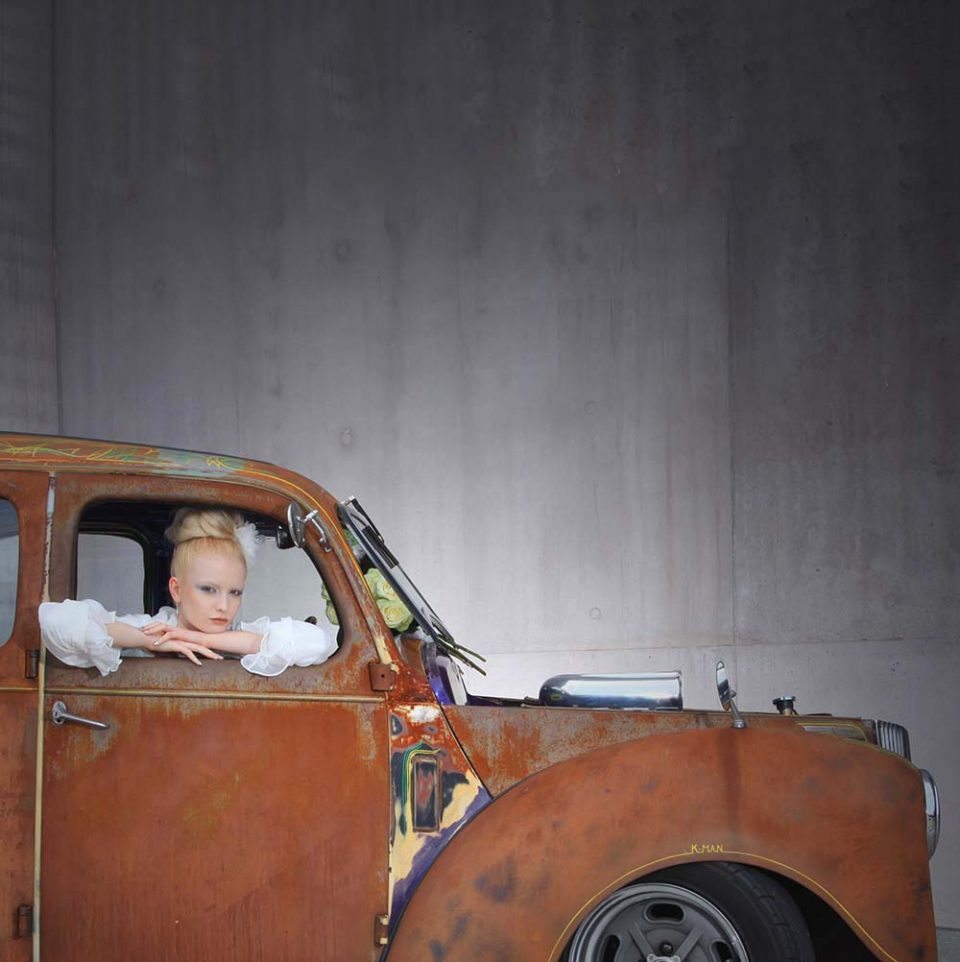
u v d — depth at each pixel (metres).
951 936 4.58
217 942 2.28
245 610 3.25
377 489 6.04
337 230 6.21
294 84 6.36
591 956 2.42
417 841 2.36
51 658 2.30
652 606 5.55
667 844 2.34
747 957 2.38
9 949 2.20
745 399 5.46
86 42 6.89
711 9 5.60
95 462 2.43
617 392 5.68
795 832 2.37
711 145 5.59
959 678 4.95
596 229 5.76
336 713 2.37
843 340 5.29
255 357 6.34
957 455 5.04
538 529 5.76
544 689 2.77
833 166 5.35
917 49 5.21
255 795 2.32
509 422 5.84
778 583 5.34
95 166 6.82
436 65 6.07
